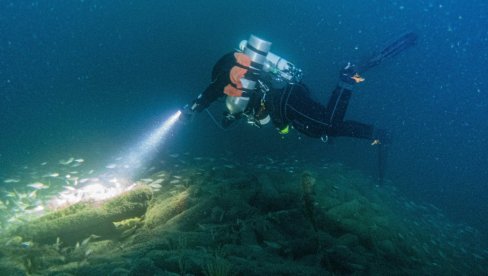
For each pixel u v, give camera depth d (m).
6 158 8.72
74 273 3.00
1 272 2.91
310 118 3.67
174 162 8.42
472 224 8.78
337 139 12.97
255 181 5.68
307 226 4.38
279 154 10.62
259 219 4.21
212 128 12.20
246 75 3.20
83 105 14.41
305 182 4.45
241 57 3.14
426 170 12.79
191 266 2.89
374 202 6.38
